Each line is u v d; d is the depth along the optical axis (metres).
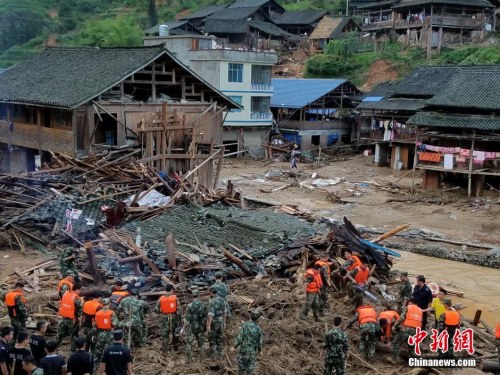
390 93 51.59
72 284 14.91
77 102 31.50
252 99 56.06
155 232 22.23
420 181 44.69
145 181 27.12
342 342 13.14
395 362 14.92
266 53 56.03
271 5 89.50
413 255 28.11
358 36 78.12
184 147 32.62
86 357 10.91
